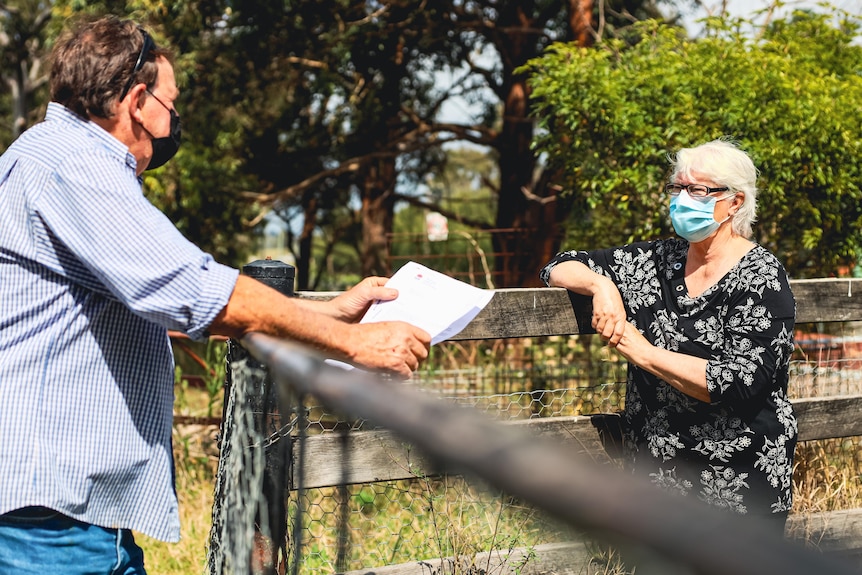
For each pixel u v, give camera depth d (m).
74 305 1.78
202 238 14.59
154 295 1.68
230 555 2.05
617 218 6.71
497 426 0.63
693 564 0.44
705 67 6.20
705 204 2.64
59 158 1.76
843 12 6.95
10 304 1.76
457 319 2.25
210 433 5.87
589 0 10.94
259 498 2.01
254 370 2.04
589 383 4.67
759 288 2.62
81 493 1.77
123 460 1.82
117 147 1.84
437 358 6.17
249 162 15.92
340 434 2.69
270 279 2.39
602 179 6.37
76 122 1.86
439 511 3.12
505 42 14.71
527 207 14.68
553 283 2.99
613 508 0.48
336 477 2.68
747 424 2.65
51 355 1.76
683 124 6.07
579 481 0.50
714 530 0.45
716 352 2.67
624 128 6.13
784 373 2.70
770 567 0.43
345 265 25.45
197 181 13.45
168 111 1.94
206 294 1.66
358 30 13.52
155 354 1.87
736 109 5.86
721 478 2.67
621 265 2.93
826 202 6.08
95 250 1.69
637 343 2.71
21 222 1.76
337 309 2.35
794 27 7.09
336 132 16.45
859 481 3.93
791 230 6.14
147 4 12.16
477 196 21.41
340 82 15.03
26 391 1.74
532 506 0.52
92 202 1.71
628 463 2.95
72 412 1.77
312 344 1.77
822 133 5.83
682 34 7.12
